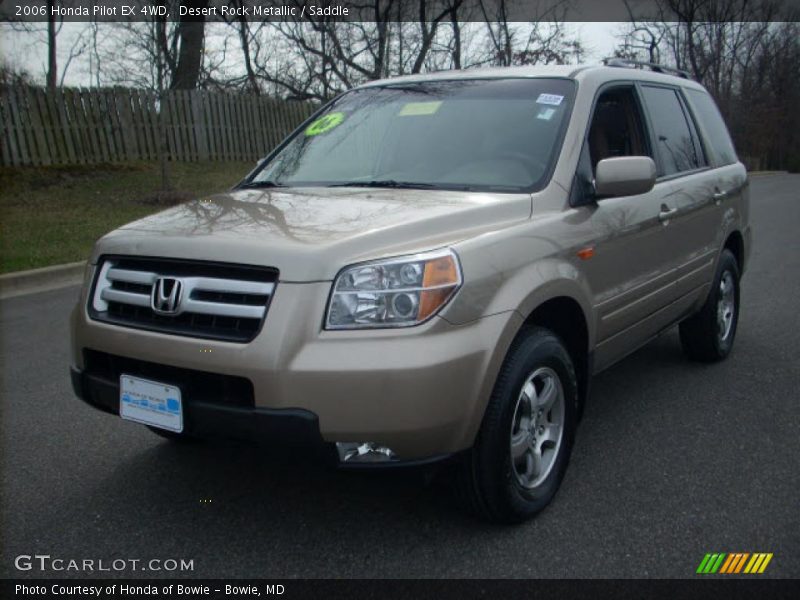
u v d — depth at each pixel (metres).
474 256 2.98
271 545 3.16
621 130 4.37
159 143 16.80
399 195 3.55
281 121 19.17
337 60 20.53
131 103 16.20
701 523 3.30
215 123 17.80
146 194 13.90
